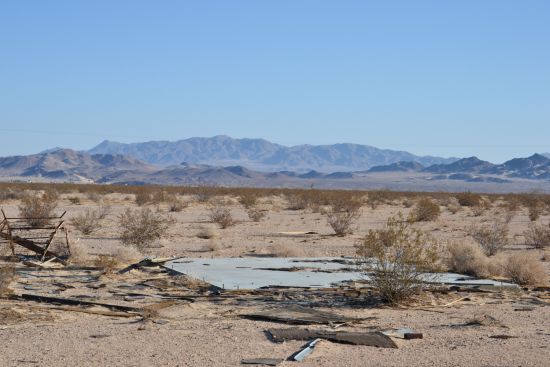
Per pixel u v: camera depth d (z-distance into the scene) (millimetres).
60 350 11438
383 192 95250
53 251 25703
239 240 33719
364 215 54781
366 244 17547
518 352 11125
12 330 13172
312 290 18641
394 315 15234
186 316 14898
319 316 14617
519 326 13844
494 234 31734
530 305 16938
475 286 19578
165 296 17672
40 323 14016
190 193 94875
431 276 20297
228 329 13195
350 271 22266
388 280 16875
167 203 67312
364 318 14625
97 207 58062
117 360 10781
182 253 28281
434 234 38250
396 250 17312
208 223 44062
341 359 10789
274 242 32938
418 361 10625
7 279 18719
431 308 16297
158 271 22312
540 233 33438
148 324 13734
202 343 11930
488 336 12562
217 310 15727
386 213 57812
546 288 19906
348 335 12250
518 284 20906
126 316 14891
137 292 18203
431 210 49625
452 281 20547
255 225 43438
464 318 14805
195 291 18625
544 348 11430
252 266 23156
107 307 15836
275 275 21203
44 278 20531
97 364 10547
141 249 28641
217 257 26828
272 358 10844
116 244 30469
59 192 87812
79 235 34250
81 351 11367
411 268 17047
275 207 62875
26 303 16250
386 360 10703
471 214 60844
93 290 18516
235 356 11023
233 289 18484
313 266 23359
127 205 64500
